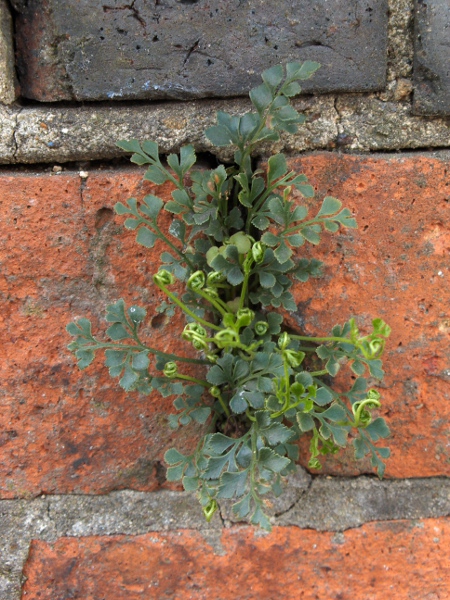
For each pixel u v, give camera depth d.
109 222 0.15
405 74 0.15
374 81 0.15
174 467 0.15
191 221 0.15
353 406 0.14
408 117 0.15
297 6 0.15
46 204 0.15
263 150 0.15
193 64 0.15
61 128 0.15
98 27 0.15
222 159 0.15
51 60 0.15
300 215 0.14
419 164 0.15
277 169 0.14
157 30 0.15
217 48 0.15
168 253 0.15
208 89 0.15
